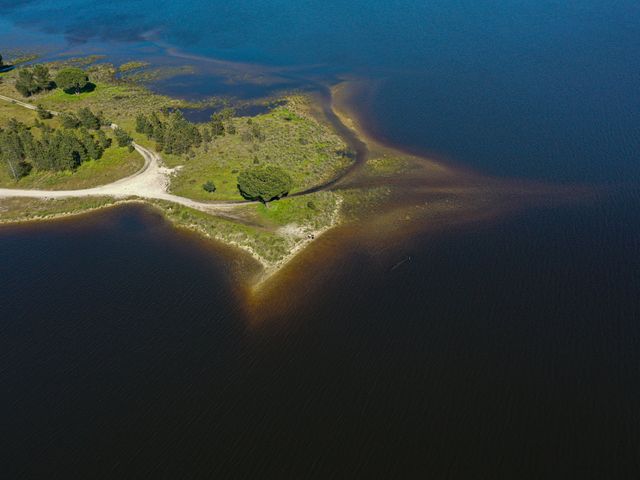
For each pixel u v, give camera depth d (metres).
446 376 68.31
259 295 85.88
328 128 155.12
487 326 76.25
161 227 108.19
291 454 59.22
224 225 105.50
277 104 175.75
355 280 88.31
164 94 188.75
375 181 124.06
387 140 144.88
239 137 147.50
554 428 61.00
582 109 152.62
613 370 68.31
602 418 61.97
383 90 178.38
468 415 63.00
